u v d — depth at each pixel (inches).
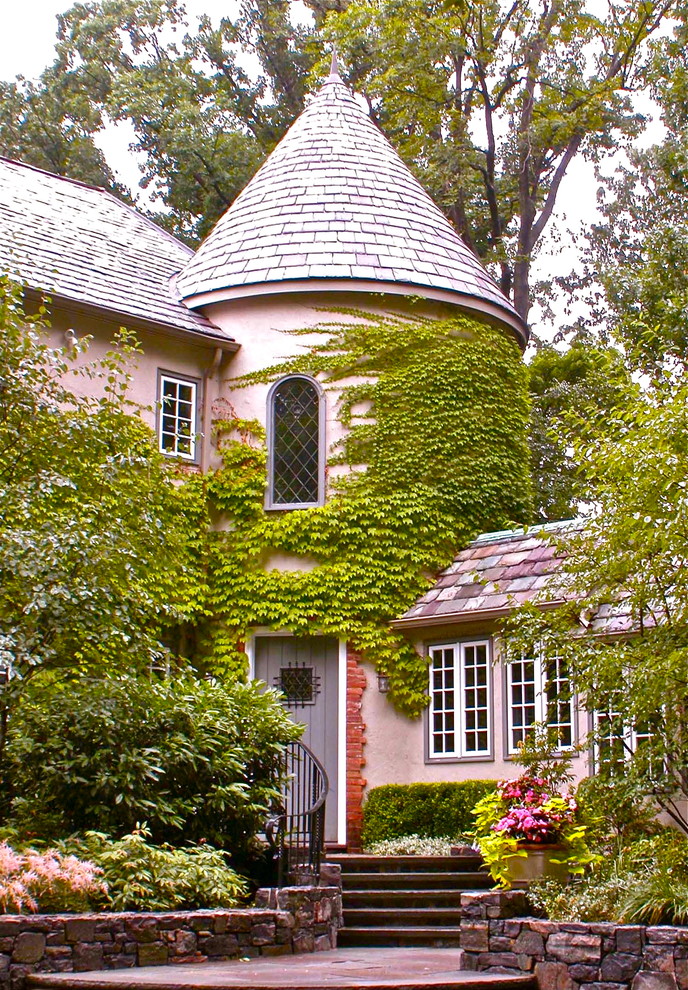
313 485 661.9
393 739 636.7
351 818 622.2
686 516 343.0
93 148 1204.5
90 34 1205.1
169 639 646.5
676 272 828.0
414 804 606.5
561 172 1103.0
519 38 1013.8
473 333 694.5
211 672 643.5
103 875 372.2
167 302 682.2
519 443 709.3
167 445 657.6
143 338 648.4
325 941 424.8
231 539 656.4
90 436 423.5
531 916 359.3
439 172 1008.2
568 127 1023.6
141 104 1120.8
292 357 671.1
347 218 702.5
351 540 648.4
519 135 1049.5
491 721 604.4
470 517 669.3
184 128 1106.1
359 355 668.1
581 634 397.4
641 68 1027.3
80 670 424.2
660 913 323.9
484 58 995.9
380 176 740.7
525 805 420.8
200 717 450.3
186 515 649.6
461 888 495.8
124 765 415.2
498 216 1063.6
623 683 358.3
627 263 1069.1
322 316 674.2
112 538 407.2
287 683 649.0
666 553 357.4
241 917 379.6
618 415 386.3
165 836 440.8
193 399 673.0
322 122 766.5
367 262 677.3
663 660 338.0
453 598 626.2
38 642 390.9
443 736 627.5
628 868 369.4
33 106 1226.0
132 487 435.2
